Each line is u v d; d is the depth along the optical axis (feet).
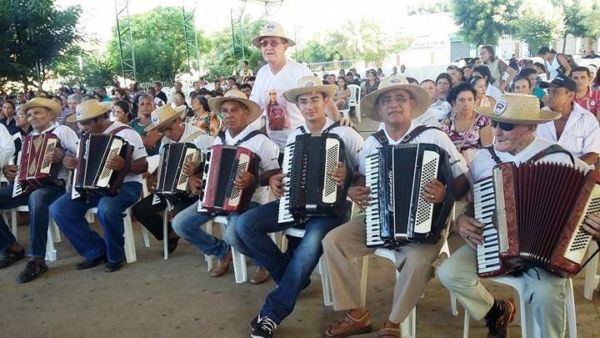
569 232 7.93
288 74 14.23
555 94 12.29
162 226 15.76
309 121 11.56
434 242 9.49
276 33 13.96
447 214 9.31
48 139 15.29
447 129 15.44
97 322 11.97
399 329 9.80
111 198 14.73
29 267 14.71
